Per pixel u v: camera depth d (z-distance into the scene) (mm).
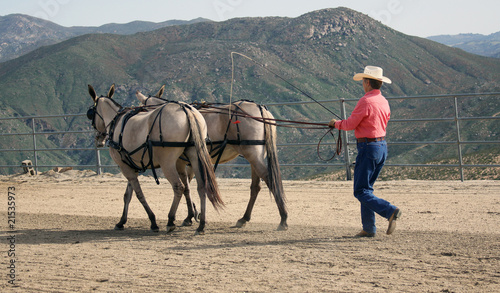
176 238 7105
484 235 6402
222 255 5949
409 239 6352
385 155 6477
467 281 4605
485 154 38094
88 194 12336
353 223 7660
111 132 8062
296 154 93750
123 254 6207
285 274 5035
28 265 5797
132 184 7832
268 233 7156
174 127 7176
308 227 7473
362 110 6238
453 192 10281
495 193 9883
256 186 7840
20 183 15102
